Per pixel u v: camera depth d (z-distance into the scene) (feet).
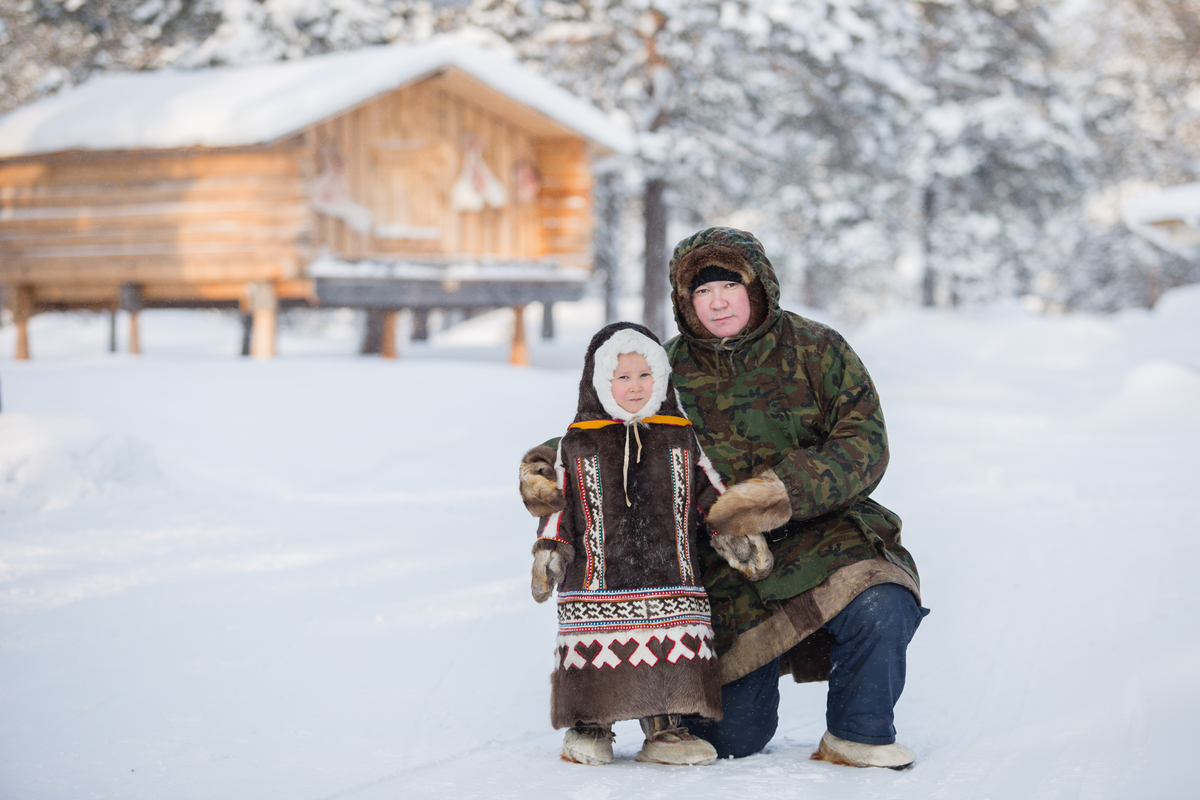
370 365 43.01
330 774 9.43
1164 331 90.99
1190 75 133.28
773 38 77.30
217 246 47.98
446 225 54.39
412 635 14.47
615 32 76.54
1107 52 137.90
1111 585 16.26
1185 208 51.24
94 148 47.55
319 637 14.25
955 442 36.17
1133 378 45.65
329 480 27.61
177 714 11.16
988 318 96.53
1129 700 10.69
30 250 51.39
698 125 81.35
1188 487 25.96
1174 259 153.58
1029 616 14.88
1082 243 163.12
